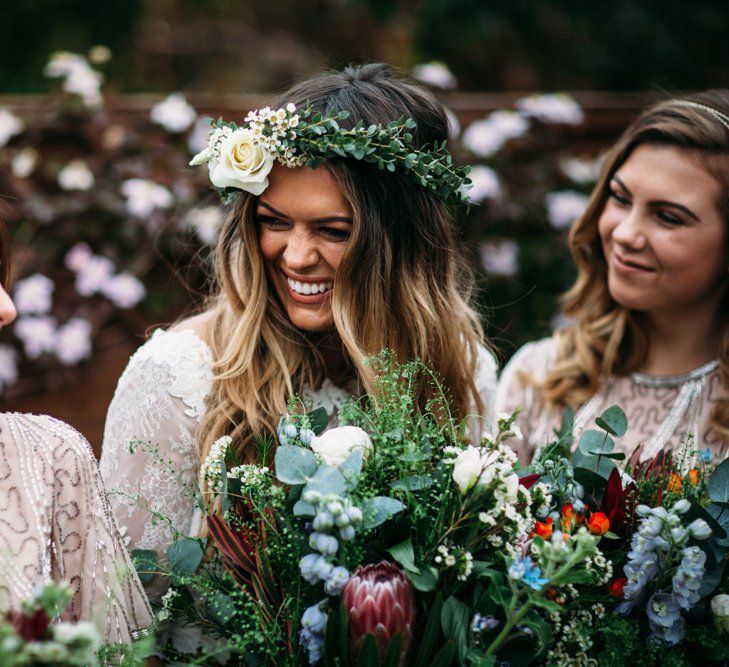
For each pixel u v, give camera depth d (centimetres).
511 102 350
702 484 171
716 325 235
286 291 185
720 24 479
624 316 241
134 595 150
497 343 337
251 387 185
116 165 312
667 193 216
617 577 161
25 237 303
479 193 325
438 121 192
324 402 197
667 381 236
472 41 486
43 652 103
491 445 147
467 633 144
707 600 162
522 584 141
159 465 183
